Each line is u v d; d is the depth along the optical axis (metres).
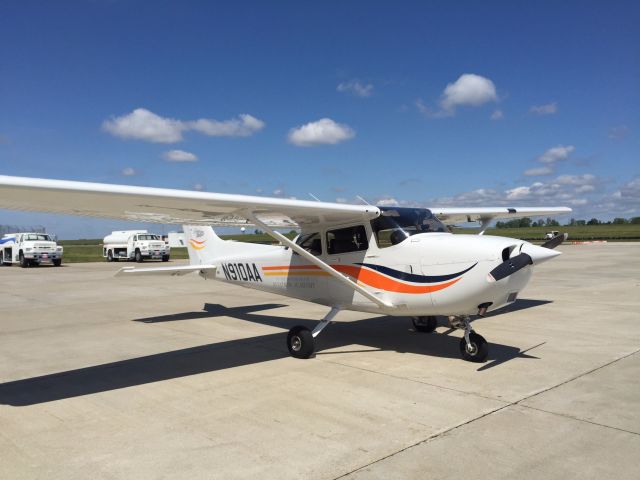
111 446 3.53
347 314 9.27
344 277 6.04
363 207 5.86
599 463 3.10
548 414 3.94
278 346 6.70
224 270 8.35
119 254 30.61
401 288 5.79
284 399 4.48
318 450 3.38
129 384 5.09
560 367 5.31
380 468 3.10
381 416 3.99
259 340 7.12
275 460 3.25
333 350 6.39
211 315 9.49
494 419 3.86
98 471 3.15
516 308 9.30
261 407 4.28
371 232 6.11
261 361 5.91
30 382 5.23
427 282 5.56
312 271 6.82
